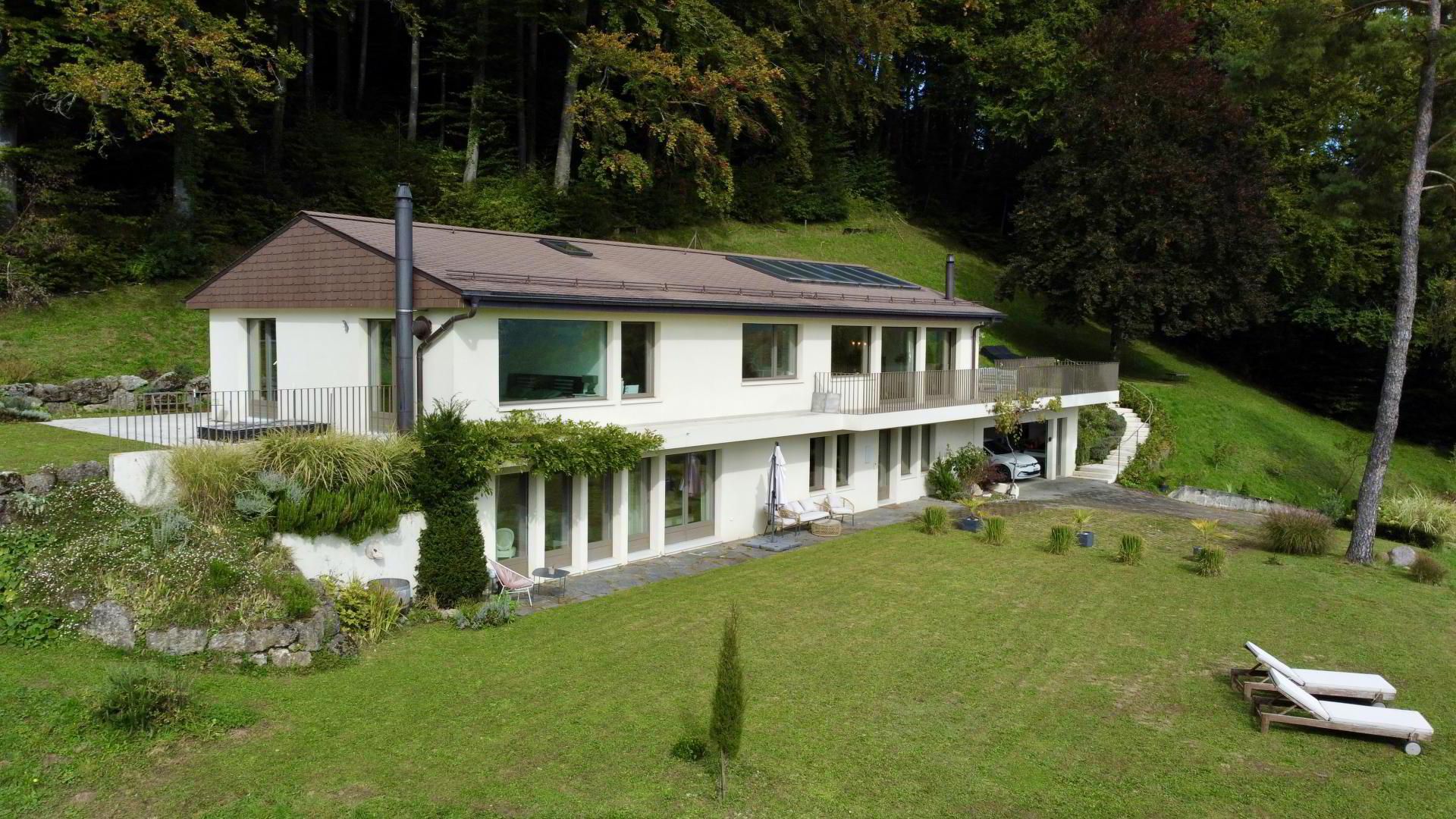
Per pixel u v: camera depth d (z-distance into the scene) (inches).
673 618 540.1
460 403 550.3
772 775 345.1
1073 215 1379.2
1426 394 1710.1
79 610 412.5
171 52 930.7
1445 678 488.4
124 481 481.4
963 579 654.5
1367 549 759.1
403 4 1375.5
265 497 477.4
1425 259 888.9
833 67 1675.7
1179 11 1561.3
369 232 629.3
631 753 358.6
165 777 316.5
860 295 909.8
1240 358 1854.1
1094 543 784.3
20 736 323.3
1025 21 1889.8
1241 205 1339.8
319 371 636.1
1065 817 323.9
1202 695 449.1
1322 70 816.9
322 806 306.2
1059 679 461.7
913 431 986.1
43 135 1042.7
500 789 325.7
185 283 1008.2
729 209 1747.0
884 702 421.7
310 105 1337.4
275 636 422.3
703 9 1318.9
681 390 706.8
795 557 714.2
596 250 781.3
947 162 2245.3
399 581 515.5
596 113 1322.6
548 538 633.0
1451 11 759.1
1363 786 358.0
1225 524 903.7
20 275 890.1
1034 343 1530.5
